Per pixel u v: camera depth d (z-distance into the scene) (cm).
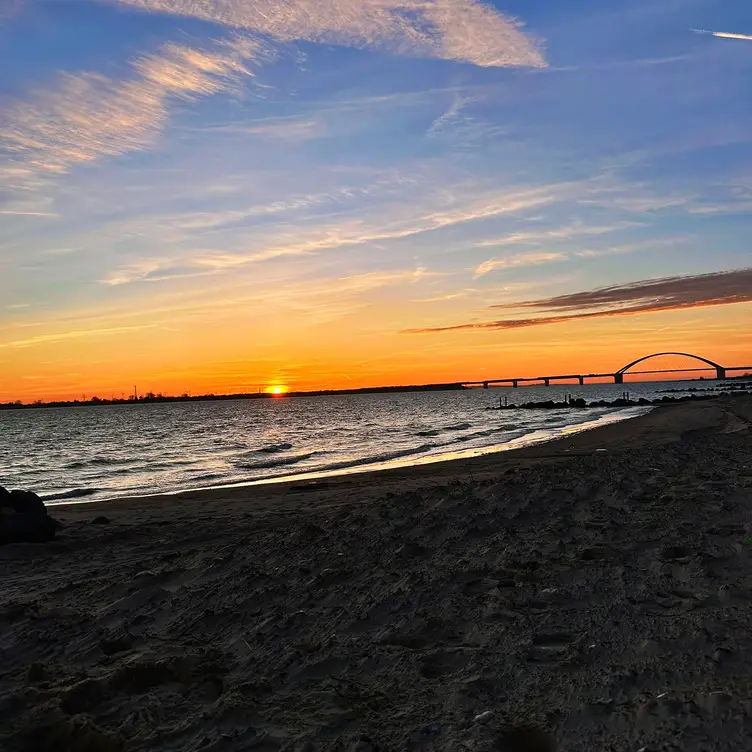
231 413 12419
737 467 970
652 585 462
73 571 760
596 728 279
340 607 493
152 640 463
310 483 1795
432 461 2452
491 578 525
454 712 312
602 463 1147
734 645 337
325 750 282
